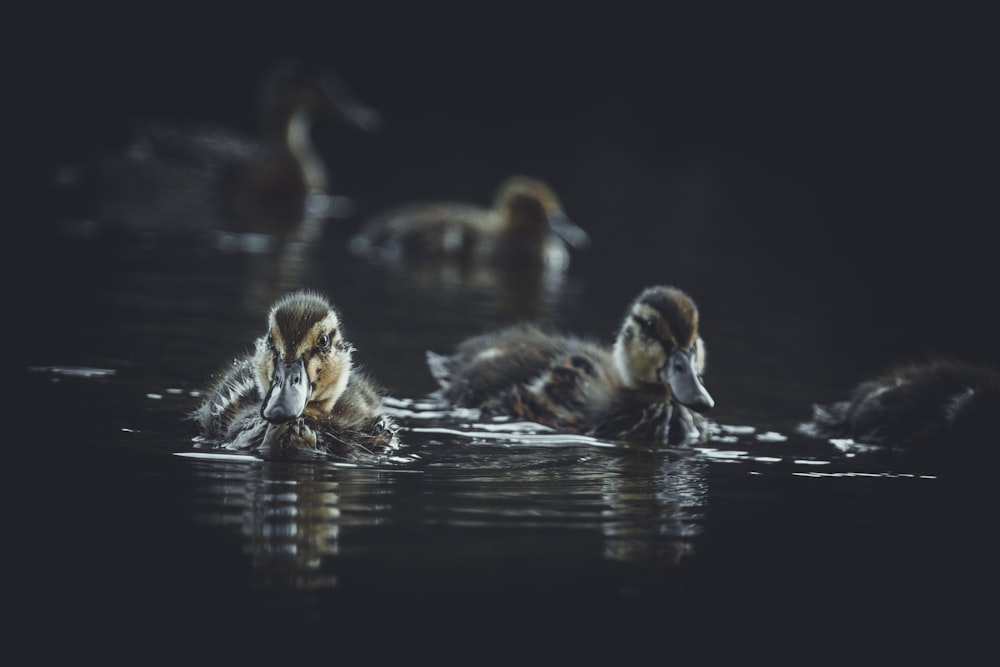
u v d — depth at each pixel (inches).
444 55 1974.7
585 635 289.9
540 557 338.0
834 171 1510.8
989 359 679.7
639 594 316.2
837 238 1133.1
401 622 291.9
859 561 347.6
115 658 270.8
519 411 522.9
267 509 364.5
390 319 701.3
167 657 271.1
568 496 399.2
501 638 287.3
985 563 349.1
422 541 345.4
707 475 437.4
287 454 428.5
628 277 903.7
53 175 1218.6
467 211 1016.2
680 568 335.6
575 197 1298.0
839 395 588.4
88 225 980.6
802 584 329.1
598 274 913.5
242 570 318.0
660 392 520.4
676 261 987.3
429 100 1884.8
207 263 843.4
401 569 323.9
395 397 546.0
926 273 971.3
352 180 1344.7
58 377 521.7
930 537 370.6
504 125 1759.4
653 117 1844.2
